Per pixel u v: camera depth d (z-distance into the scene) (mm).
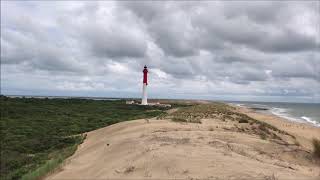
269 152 18078
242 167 11891
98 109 66562
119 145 20547
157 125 28188
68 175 16844
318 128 45438
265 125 31250
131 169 13258
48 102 75375
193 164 12219
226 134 22516
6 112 52625
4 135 35344
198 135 21422
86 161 19547
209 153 14195
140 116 51906
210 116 36531
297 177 11539
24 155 27562
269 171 11805
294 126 45000
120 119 49625
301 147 20297
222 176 10781
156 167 12680
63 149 27641
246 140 20656
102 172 14891
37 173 18109
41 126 41594
